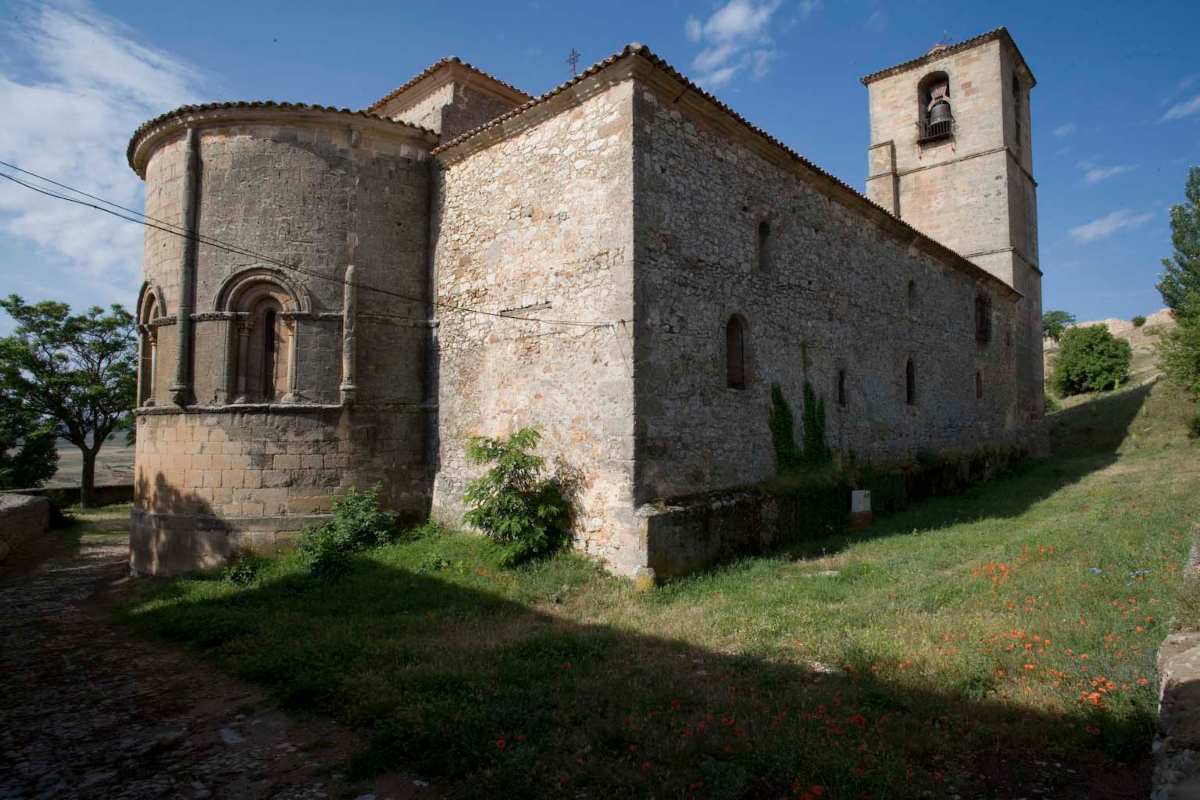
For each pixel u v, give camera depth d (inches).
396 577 439.8
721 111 480.7
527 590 393.1
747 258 518.3
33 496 992.2
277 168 520.7
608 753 201.5
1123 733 191.6
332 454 519.2
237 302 517.7
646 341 425.7
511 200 508.1
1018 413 1018.7
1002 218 994.7
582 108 460.1
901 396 716.0
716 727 209.0
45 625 418.3
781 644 291.1
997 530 517.7
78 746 231.0
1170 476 700.0
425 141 574.2
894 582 381.7
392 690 249.4
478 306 529.0
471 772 196.7
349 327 525.3
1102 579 329.4
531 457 445.4
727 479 481.7
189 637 354.9
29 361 1182.3
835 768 179.6
